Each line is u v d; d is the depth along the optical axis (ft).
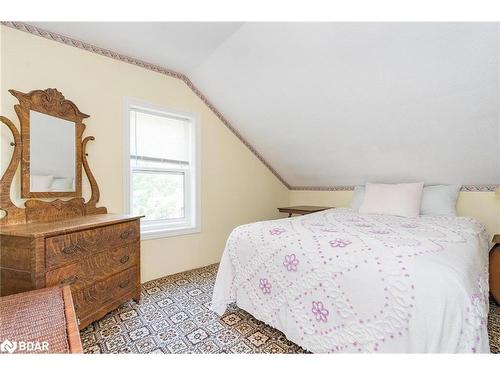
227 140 10.09
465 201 8.32
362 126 7.79
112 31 5.94
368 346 3.45
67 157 5.94
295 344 4.56
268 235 5.29
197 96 8.96
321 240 4.66
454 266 3.42
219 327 5.15
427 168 8.38
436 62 5.33
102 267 5.16
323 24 5.34
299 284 4.37
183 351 4.37
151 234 7.71
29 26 5.53
